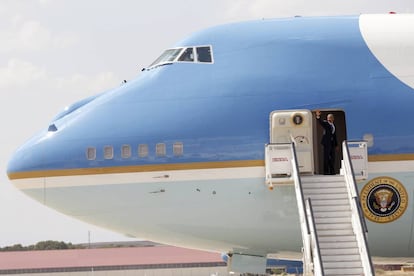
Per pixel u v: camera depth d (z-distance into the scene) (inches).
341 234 1089.4
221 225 1208.2
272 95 1197.1
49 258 5039.4
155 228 1227.2
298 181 1109.7
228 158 1180.5
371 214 1178.0
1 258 5014.8
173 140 1195.3
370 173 1173.1
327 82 1202.6
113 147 1208.2
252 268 1269.7
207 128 1190.9
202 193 1186.6
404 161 1170.6
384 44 1227.9
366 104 1188.5
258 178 1175.6
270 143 1171.9
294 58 1227.2
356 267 1066.1
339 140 1214.9
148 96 1232.2
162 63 1264.8
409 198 1174.3
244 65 1227.9
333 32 1247.5
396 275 3297.2
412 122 1179.9
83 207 1222.9
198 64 1242.6
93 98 1310.3
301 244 1222.3
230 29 1273.4
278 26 1267.2
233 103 1198.3
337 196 1117.7
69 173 1217.4
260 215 1192.8
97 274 4992.6
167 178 1192.2
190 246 1285.7
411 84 1199.6
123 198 1205.7
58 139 1237.1
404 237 1200.8
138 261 5059.1
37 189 1230.9
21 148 1274.6
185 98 1215.6
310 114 1177.4
